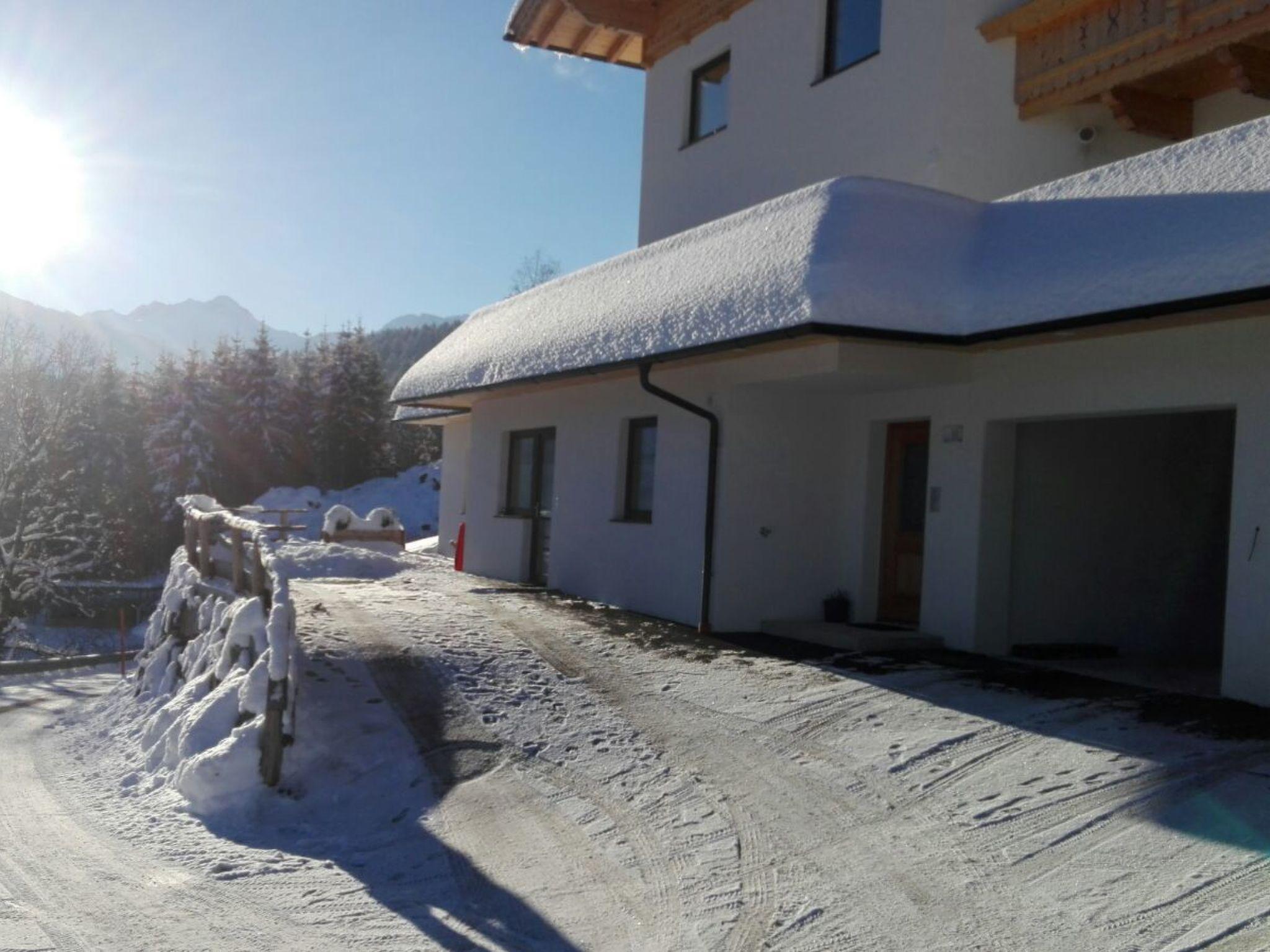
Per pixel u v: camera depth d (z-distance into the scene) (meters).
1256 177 7.60
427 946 4.85
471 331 17.53
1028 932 4.62
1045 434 10.41
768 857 5.70
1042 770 6.46
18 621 31.34
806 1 14.18
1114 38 11.31
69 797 8.43
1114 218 8.45
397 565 16.73
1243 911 4.54
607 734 7.82
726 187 15.65
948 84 11.95
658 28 17.52
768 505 11.30
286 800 7.25
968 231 9.88
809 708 8.09
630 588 12.73
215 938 4.96
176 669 12.31
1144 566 11.05
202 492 45.50
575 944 4.85
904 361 9.82
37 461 32.12
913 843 5.68
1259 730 6.95
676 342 10.16
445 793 7.04
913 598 11.14
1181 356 8.21
